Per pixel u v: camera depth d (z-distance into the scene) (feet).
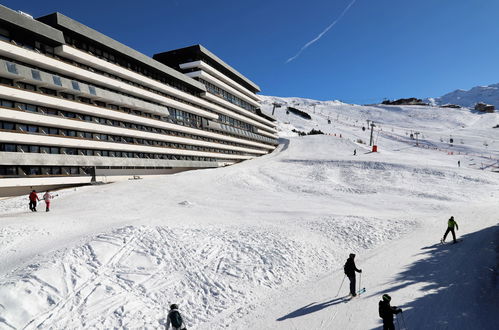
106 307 34.71
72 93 127.95
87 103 135.85
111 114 143.23
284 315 35.88
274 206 102.32
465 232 71.00
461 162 229.66
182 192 121.19
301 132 443.32
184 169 202.90
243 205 102.32
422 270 48.16
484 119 652.07
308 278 48.06
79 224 62.44
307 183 154.61
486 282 42.04
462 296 38.29
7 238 51.03
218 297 40.32
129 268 43.09
